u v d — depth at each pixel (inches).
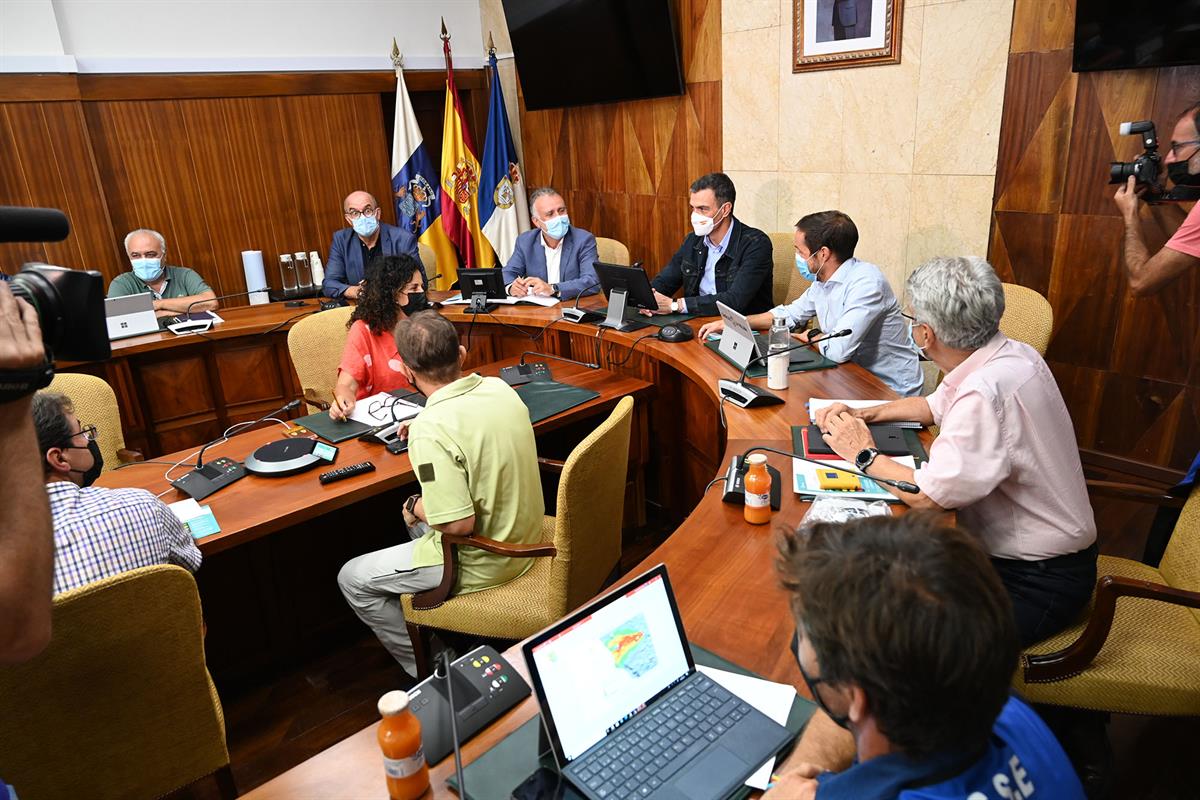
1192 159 105.0
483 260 220.2
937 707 27.2
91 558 60.0
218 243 195.3
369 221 173.8
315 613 103.8
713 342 119.0
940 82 137.8
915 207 147.6
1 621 29.3
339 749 47.5
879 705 28.2
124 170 180.2
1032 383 62.5
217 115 188.9
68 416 73.1
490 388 79.4
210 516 83.4
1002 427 61.6
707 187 134.7
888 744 30.3
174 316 158.6
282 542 99.0
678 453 130.3
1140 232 111.3
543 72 209.0
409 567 83.3
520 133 235.1
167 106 182.2
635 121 197.8
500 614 78.3
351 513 104.7
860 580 28.1
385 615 89.1
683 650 47.4
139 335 149.7
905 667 26.9
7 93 160.9
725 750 42.4
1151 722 81.7
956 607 26.9
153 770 61.1
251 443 103.2
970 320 63.9
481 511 78.3
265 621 99.5
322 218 208.5
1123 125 108.6
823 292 117.6
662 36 176.6
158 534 64.5
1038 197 131.3
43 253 171.3
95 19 172.1
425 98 229.8
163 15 179.5
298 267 202.2
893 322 113.9
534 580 81.8
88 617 52.7
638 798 39.6
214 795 81.8
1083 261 129.0
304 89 198.4
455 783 43.5
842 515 64.4
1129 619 67.6
